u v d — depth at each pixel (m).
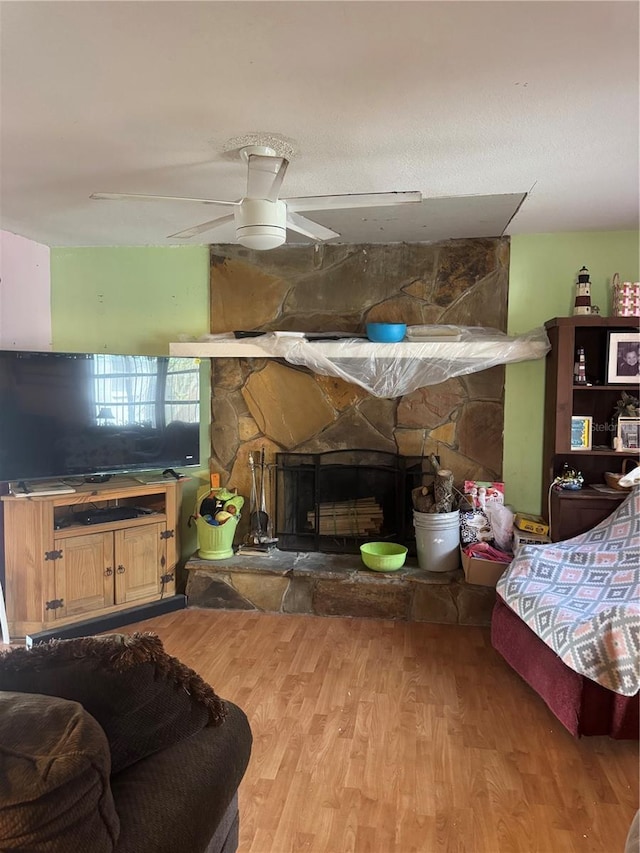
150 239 3.91
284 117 2.04
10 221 3.46
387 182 2.71
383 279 3.87
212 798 1.18
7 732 0.95
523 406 3.77
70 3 1.42
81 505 3.83
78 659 1.16
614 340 3.42
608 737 2.42
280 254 3.97
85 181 2.74
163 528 3.71
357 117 2.04
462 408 3.83
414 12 1.45
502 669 2.96
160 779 1.14
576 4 1.41
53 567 3.29
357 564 3.75
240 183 2.76
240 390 4.07
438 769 2.21
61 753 0.90
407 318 3.85
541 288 3.70
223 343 3.76
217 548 3.82
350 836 1.88
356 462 3.96
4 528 3.29
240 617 3.60
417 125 2.10
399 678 2.86
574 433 3.52
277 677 2.87
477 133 2.16
